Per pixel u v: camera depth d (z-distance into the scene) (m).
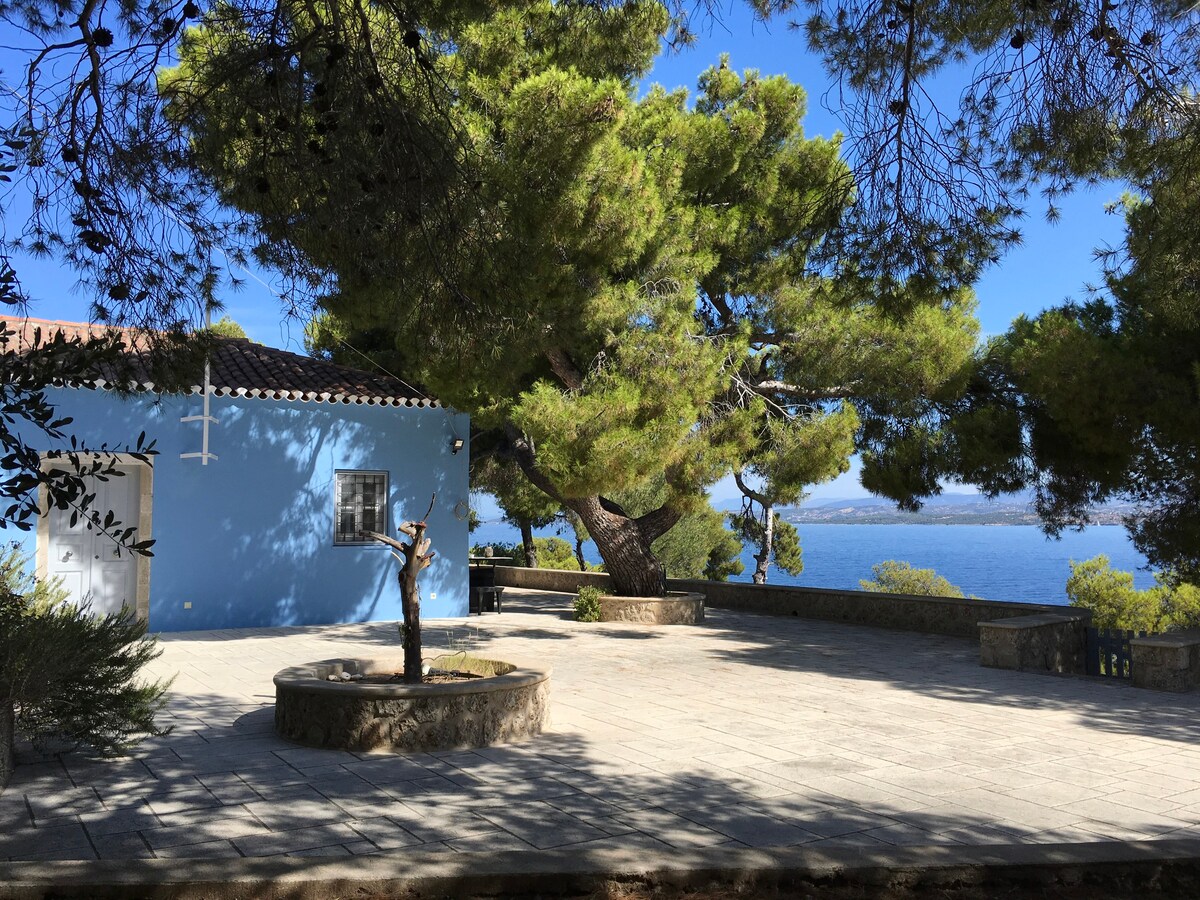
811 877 3.73
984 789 5.58
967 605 13.39
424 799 5.21
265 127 5.36
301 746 6.47
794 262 7.21
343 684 6.62
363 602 14.30
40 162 4.74
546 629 13.60
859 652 11.76
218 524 13.26
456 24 6.17
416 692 6.37
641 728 7.21
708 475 12.61
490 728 6.61
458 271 5.95
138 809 5.00
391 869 3.60
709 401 13.20
